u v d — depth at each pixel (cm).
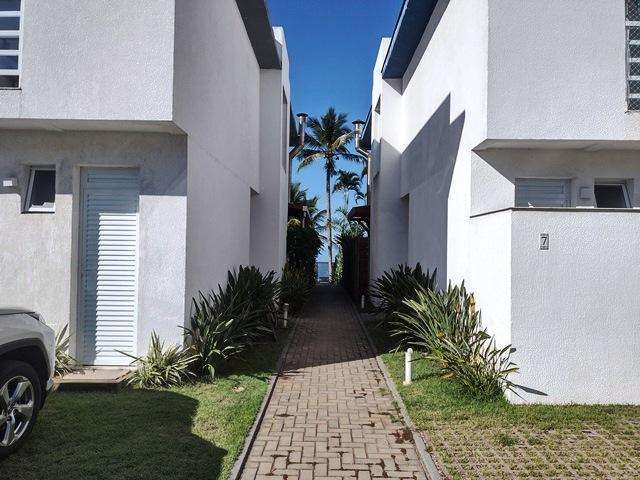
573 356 552
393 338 966
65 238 632
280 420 523
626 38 675
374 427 505
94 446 426
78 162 637
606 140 673
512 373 554
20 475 373
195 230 675
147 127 611
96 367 645
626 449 439
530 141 682
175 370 602
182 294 631
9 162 636
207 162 735
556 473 395
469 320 660
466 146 752
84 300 653
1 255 633
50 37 578
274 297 1064
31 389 421
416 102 1162
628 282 553
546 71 672
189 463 399
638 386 550
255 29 1056
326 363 794
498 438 461
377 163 1498
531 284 552
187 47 632
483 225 644
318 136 3356
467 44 755
